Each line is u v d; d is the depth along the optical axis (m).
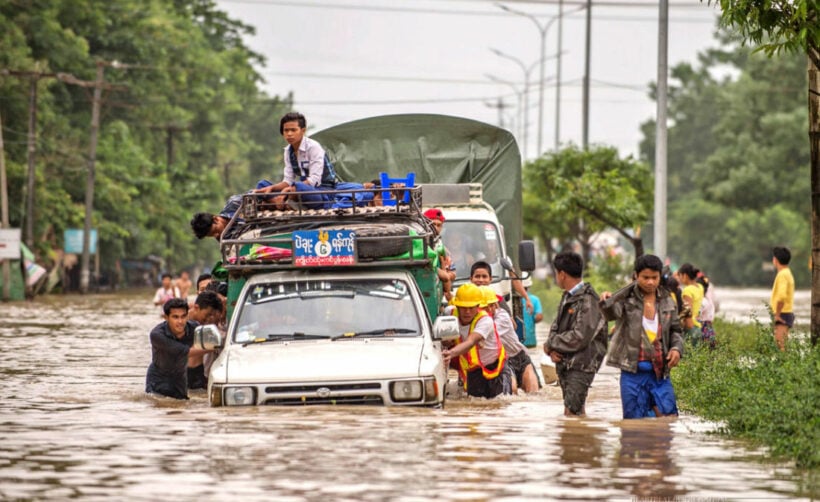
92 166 144.12
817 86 32.66
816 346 30.59
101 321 80.75
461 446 23.08
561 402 33.22
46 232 151.12
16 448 22.94
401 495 18.70
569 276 29.67
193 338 32.88
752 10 31.12
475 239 43.41
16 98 141.00
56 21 154.38
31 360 49.09
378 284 31.16
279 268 31.27
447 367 33.31
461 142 48.25
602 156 111.25
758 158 189.50
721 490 19.47
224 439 23.72
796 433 23.34
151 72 180.50
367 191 32.47
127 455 22.08
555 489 19.28
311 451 22.39
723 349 39.75
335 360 28.73
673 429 26.03
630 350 28.86
